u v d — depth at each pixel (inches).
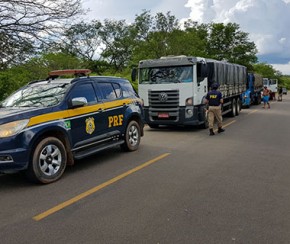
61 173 237.0
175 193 200.4
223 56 2149.4
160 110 484.1
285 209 173.6
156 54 1185.4
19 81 555.8
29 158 217.8
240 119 647.8
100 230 151.7
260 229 150.3
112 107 300.5
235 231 148.5
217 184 217.3
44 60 627.8
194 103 464.4
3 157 206.4
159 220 161.3
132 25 1338.6
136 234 147.1
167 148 347.9
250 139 399.9
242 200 187.3
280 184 216.7
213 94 444.5
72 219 164.9
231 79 654.5
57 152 234.7
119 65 2608.3
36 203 189.2
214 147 348.8
